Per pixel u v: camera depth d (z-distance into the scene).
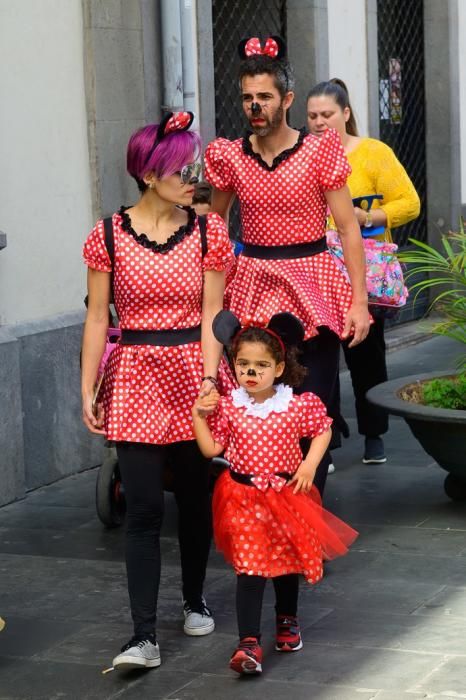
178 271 7.87
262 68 8.85
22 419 12.15
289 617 8.01
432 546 10.11
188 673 7.79
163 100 14.07
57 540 10.79
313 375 9.28
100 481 10.89
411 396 11.41
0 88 12.08
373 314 11.91
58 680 7.78
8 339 11.89
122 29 13.44
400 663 7.73
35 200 12.52
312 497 8.11
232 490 7.79
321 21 17.48
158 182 7.82
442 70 21.88
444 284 22.16
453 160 22.14
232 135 17.14
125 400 7.89
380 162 11.98
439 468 12.65
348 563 9.74
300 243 9.23
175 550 10.30
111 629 8.61
